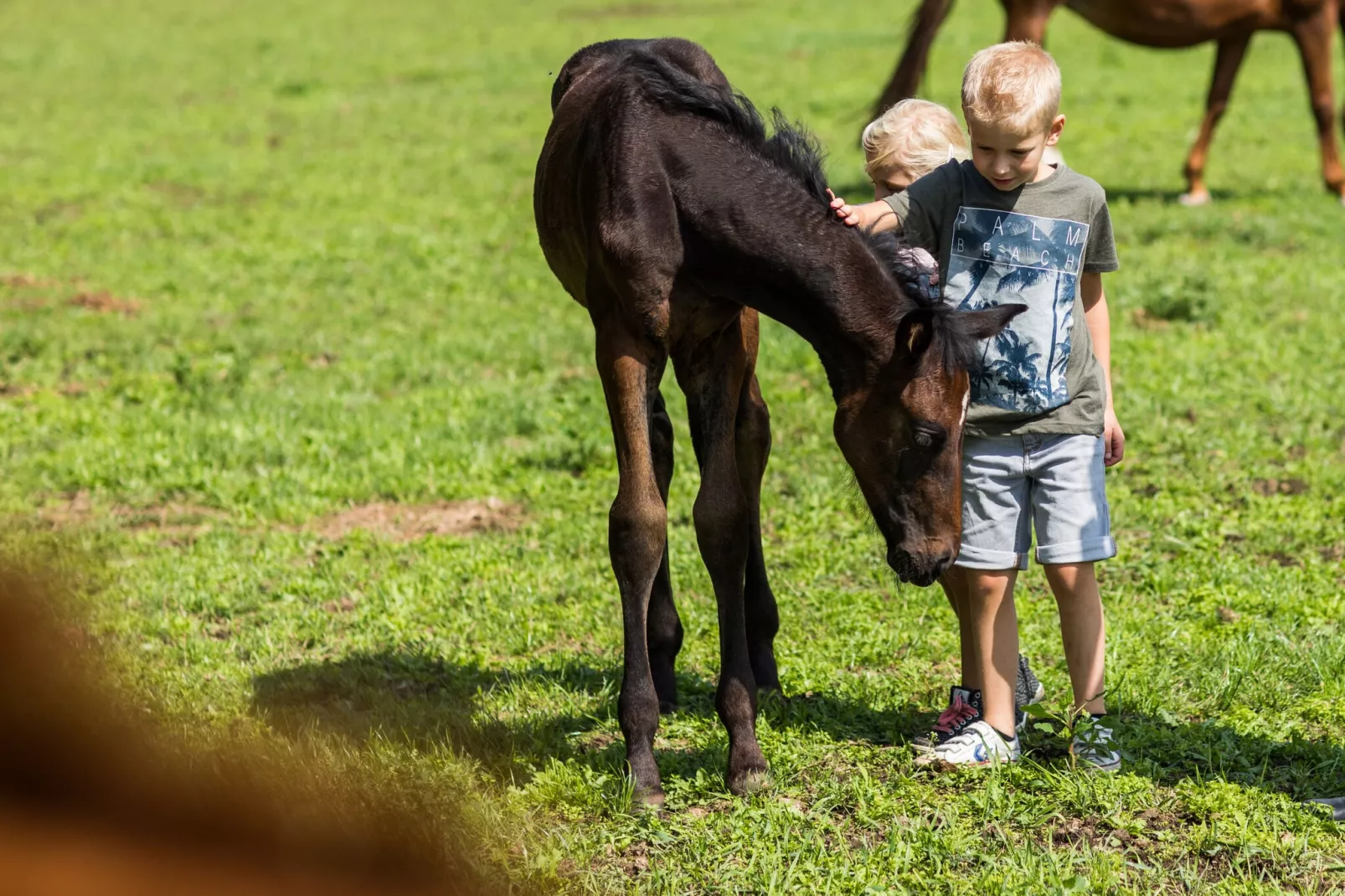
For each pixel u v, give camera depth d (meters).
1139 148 17.92
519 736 4.74
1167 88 22.95
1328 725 4.64
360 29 36.12
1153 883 3.73
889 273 4.07
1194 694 4.95
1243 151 17.58
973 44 27.03
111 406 9.65
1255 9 14.27
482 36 33.53
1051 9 14.37
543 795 4.30
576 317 11.85
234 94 26.84
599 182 4.30
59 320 11.97
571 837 4.01
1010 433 4.36
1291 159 16.98
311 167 19.58
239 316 12.25
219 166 19.69
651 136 4.26
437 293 12.84
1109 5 14.49
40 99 26.78
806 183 4.23
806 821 4.11
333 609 6.34
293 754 4.37
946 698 5.06
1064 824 4.07
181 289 13.17
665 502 4.83
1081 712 4.46
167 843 2.12
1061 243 4.29
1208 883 3.71
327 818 3.50
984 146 4.13
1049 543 4.37
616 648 5.68
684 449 8.29
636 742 4.31
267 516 7.66
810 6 35.91
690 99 4.31
